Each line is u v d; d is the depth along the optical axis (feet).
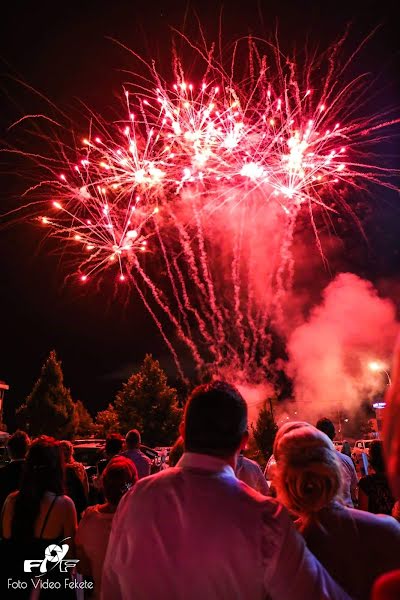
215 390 7.54
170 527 6.61
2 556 12.14
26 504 12.38
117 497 12.11
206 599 6.32
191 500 6.72
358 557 7.54
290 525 6.56
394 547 7.56
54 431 119.14
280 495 8.35
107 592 7.11
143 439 132.77
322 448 8.26
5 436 61.57
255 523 6.45
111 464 12.62
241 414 7.45
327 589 6.30
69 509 12.65
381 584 3.41
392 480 3.31
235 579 6.29
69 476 18.49
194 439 7.29
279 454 8.43
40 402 120.57
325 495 7.91
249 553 6.31
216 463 7.14
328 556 7.62
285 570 6.26
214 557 6.34
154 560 6.53
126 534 6.89
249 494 6.86
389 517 7.98
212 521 6.49
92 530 12.02
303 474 8.00
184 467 7.19
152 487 7.07
